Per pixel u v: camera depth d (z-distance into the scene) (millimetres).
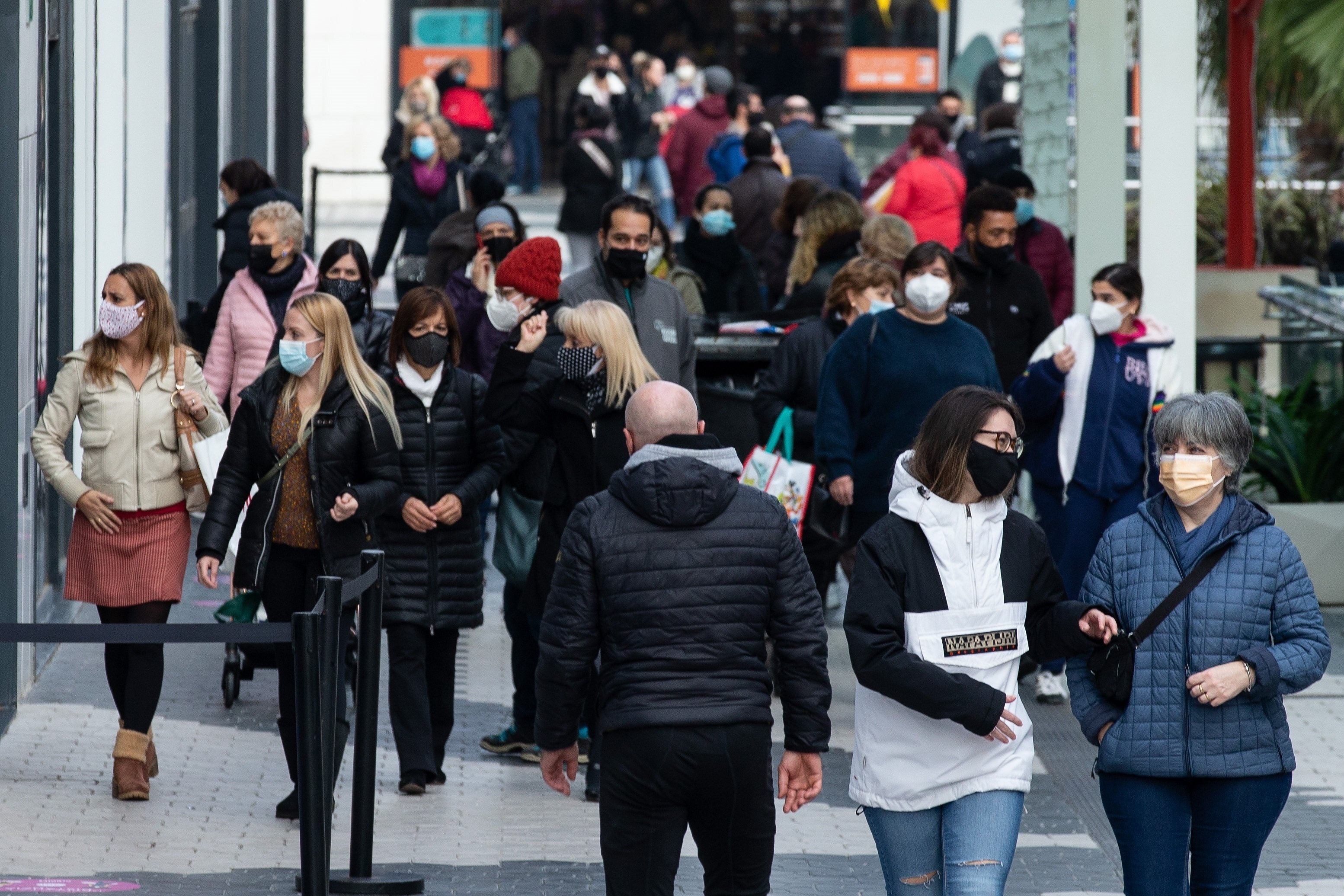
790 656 15133
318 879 16125
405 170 44375
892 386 24109
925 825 14758
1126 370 25125
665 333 23688
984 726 14180
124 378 21453
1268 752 14633
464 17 92250
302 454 20734
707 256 36031
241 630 16281
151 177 35406
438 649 23016
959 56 95938
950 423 14586
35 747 23531
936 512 14625
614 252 23438
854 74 97938
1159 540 14930
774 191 44406
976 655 14531
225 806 21609
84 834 20250
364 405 20719
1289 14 32344
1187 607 14680
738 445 28609
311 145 85250
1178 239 29062
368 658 18750
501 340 29625
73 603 29859
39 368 26391
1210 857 14852
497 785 22891
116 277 21219
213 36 45094
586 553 14945
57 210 28359
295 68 55062
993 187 28422
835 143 56469
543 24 111000
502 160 92125
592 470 21172
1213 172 52719
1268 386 41719
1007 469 14461
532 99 92875
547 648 15000
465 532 22109
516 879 19297
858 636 14422
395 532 21875
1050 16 37188
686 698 14703
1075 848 20938
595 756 22281
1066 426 25250
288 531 20812
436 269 33562
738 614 14875
